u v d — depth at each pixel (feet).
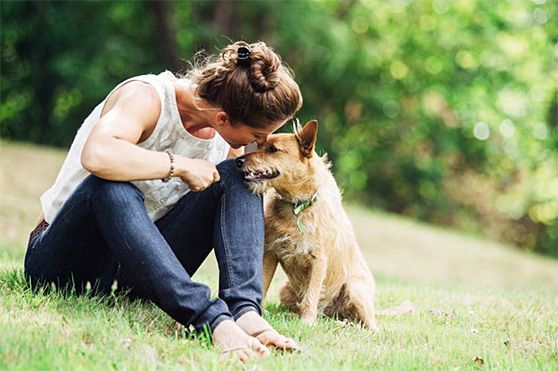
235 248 13.39
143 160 12.95
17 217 40.34
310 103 86.58
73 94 78.13
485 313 19.29
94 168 12.72
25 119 80.33
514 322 18.13
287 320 16.38
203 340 12.47
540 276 54.85
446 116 88.69
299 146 17.24
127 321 13.34
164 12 72.95
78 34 75.72
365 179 92.02
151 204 14.49
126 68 79.15
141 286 12.86
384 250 52.70
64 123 79.77
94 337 12.25
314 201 17.28
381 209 90.89
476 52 82.43
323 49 78.74
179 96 13.87
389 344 14.82
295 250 17.25
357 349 13.82
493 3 80.18
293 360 12.13
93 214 13.26
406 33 84.53
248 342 12.29
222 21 74.33
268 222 17.42
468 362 13.48
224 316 12.67
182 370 11.19
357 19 85.76
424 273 47.47
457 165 91.30
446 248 57.57
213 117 13.48
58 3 75.46
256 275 13.38
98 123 13.15
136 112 13.35
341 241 17.88
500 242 91.61
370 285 18.40
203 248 14.85
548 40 83.30
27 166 53.16
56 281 14.55
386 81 87.56
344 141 90.63
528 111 88.94
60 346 11.49
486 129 89.66
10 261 20.97
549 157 91.25
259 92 12.87
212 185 14.06
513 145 89.71
